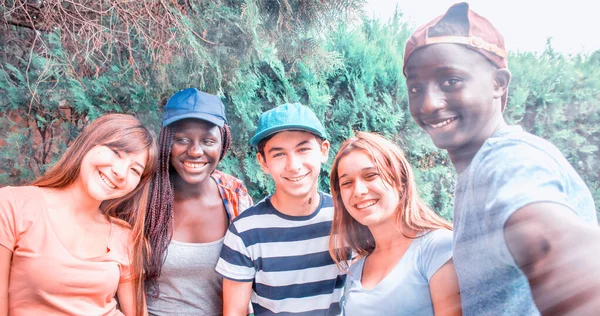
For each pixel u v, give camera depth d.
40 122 1.33
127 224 1.21
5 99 1.31
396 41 0.85
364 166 0.85
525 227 0.41
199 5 1.10
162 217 1.25
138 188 1.18
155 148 1.15
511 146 0.46
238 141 1.40
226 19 1.08
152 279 1.27
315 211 1.20
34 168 1.34
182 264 1.28
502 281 0.49
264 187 1.52
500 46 0.49
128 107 1.29
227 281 1.22
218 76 1.18
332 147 1.08
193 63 1.18
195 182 1.28
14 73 1.32
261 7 1.06
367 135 0.88
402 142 0.82
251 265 1.21
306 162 1.10
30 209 1.03
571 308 0.36
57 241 1.03
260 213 1.22
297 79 1.14
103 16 1.23
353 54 0.94
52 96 1.30
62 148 1.35
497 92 0.50
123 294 1.22
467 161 0.53
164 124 1.20
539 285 0.40
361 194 0.87
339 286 1.21
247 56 1.14
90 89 1.26
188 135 1.20
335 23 0.98
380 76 0.86
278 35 1.08
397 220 0.86
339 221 1.04
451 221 0.78
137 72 1.23
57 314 1.03
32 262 1.00
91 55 1.25
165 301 1.30
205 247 1.31
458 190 0.56
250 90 1.25
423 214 0.81
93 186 1.05
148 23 1.16
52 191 1.10
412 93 0.55
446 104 0.51
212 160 1.27
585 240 0.37
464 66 0.50
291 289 1.19
